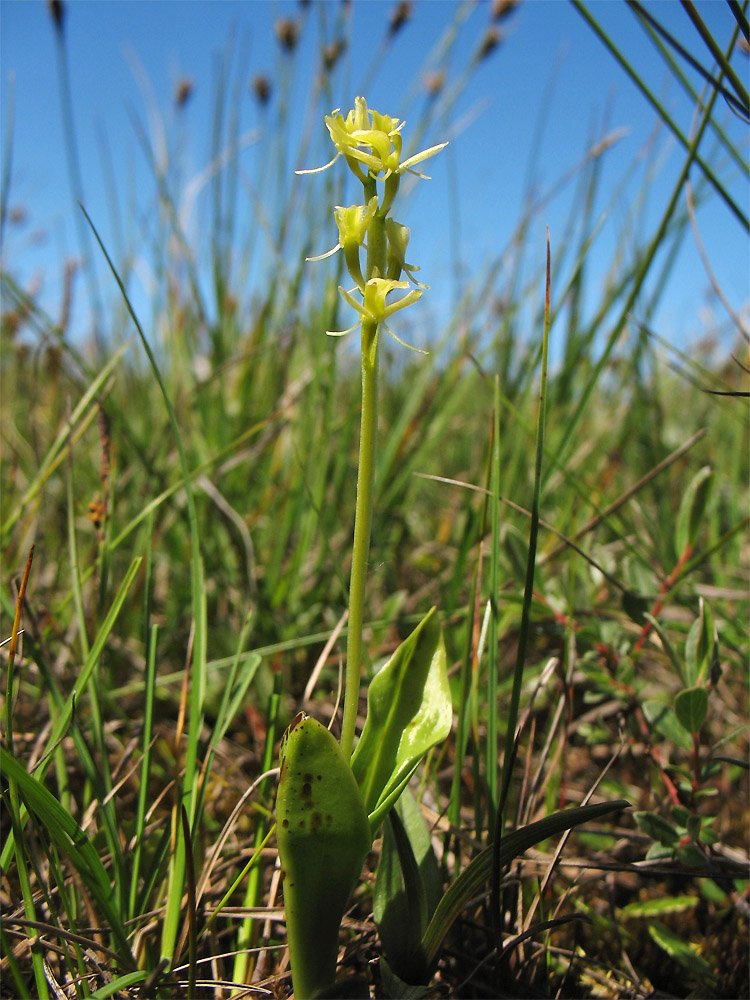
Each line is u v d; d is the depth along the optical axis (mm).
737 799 158
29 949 99
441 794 148
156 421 262
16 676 137
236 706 123
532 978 107
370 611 211
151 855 122
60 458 163
